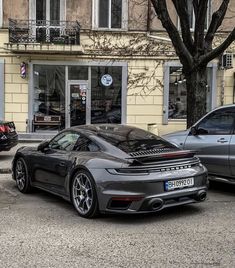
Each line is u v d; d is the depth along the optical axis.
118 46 18.44
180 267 4.57
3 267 4.58
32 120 18.53
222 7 11.57
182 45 11.36
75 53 18.16
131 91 18.58
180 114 18.70
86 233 5.78
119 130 7.45
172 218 6.55
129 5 18.33
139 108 18.64
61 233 5.78
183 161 6.59
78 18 18.31
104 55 18.45
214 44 18.47
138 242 5.40
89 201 6.48
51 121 18.64
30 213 6.85
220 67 18.39
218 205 7.39
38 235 5.69
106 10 18.44
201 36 11.52
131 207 6.10
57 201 7.71
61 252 5.04
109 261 4.75
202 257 4.86
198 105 11.73
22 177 8.44
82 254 4.97
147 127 18.39
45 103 18.66
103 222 6.33
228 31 18.47
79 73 18.66
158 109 18.64
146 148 6.71
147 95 18.59
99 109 18.75
